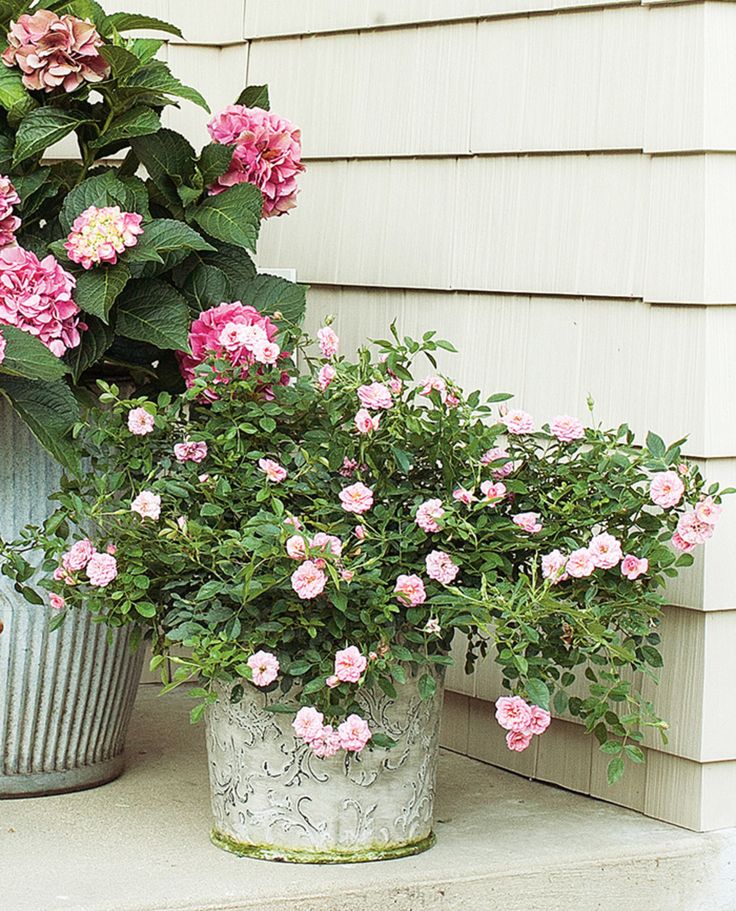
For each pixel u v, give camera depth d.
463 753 2.55
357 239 2.63
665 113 2.14
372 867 1.96
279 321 2.21
